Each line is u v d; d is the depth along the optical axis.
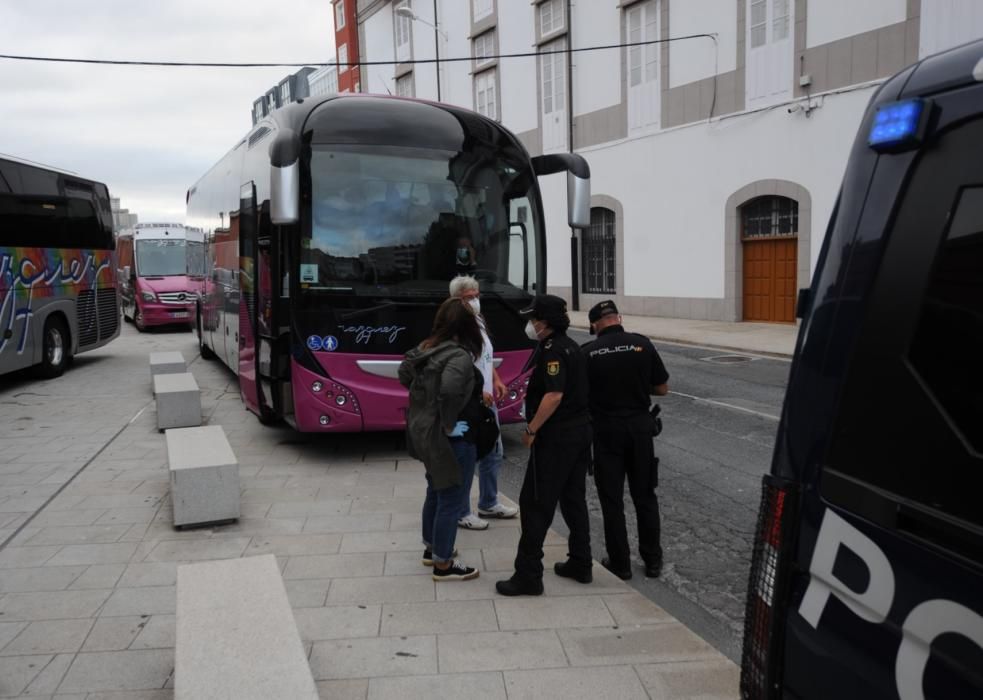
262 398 8.27
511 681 3.50
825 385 1.92
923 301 1.71
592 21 21.33
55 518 5.81
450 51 28.88
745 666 2.10
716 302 18.36
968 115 1.67
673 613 4.33
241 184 9.53
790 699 1.94
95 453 7.91
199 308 15.70
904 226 1.77
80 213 14.30
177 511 5.48
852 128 15.05
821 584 1.87
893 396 1.75
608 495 4.68
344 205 7.07
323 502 6.16
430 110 7.66
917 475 1.67
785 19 16.03
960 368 1.62
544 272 7.88
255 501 6.20
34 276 12.48
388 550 5.12
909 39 13.95
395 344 7.09
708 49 17.83
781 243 16.98
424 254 7.26
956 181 1.68
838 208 1.98
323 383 6.96
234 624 3.28
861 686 1.72
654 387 4.71
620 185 20.92
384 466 7.29
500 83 25.84
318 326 6.95
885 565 1.70
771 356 13.66
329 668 3.62
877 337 1.80
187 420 9.04
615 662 3.67
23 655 3.76
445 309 4.38
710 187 18.17
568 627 4.02
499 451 5.62
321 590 4.49
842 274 1.91
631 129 20.31
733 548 5.23
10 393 11.76
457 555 5.02
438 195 7.37
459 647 3.81
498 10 25.50
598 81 21.34
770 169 16.69
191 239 16.91
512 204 7.70
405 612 4.20
